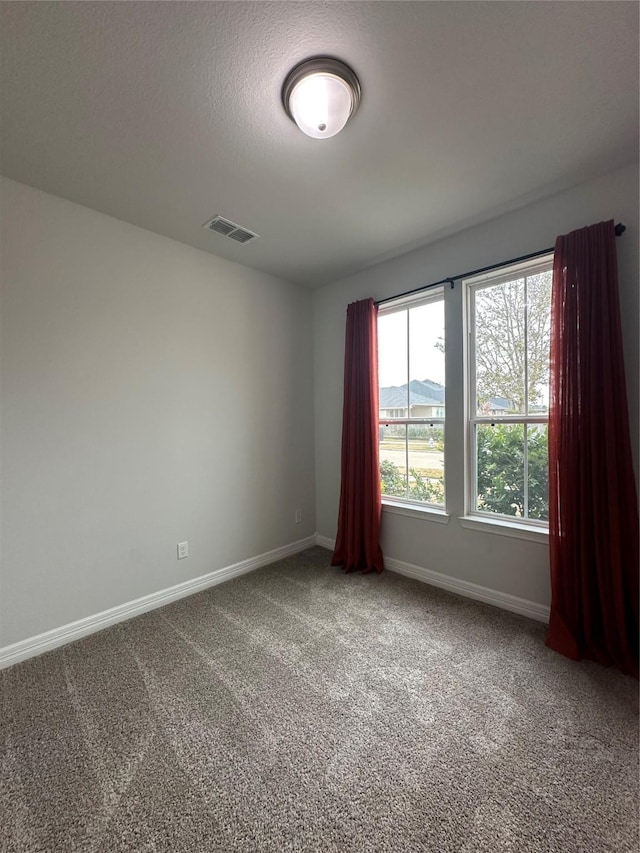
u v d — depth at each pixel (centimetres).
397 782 127
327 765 134
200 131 163
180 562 267
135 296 244
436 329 284
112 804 121
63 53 127
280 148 175
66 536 214
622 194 194
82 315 221
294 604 252
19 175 193
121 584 236
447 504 270
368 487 303
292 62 132
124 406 239
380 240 268
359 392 311
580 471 195
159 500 256
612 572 185
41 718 157
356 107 151
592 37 124
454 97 148
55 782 129
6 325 194
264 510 326
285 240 266
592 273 193
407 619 230
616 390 187
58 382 211
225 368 296
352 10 116
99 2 112
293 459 353
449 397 267
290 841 110
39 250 204
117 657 197
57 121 156
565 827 112
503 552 242
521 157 184
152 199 215
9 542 195
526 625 222
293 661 192
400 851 107
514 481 245
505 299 247
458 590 265
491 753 138
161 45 125
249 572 310
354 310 314
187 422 272
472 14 118
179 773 132
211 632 220
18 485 198
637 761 133
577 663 186
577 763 133
